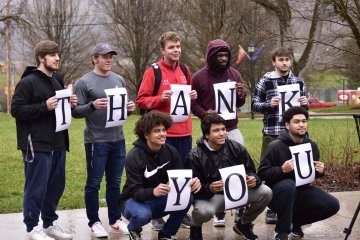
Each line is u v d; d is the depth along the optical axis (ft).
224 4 101.55
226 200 20.03
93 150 21.70
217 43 23.18
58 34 159.43
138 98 22.71
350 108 157.48
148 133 19.81
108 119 21.48
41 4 159.84
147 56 151.12
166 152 20.44
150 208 19.75
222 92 22.94
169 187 19.27
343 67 134.31
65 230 23.11
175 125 22.68
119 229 22.68
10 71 157.28
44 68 20.54
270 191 20.53
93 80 21.89
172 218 20.35
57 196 21.66
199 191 20.57
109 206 22.70
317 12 36.55
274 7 43.24
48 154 20.48
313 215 21.61
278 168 20.74
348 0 34.06
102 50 21.75
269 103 23.67
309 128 70.64
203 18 123.75
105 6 155.02
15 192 32.48
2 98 196.13
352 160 35.70
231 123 23.31
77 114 21.01
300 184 20.80
